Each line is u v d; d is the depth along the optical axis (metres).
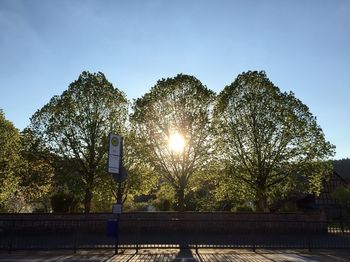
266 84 29.58
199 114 28.98
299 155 28.55
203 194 43.88
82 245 17.97
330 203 49.56
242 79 29.94
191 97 29.22
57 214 24.52
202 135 28.98
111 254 16.06
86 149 28.59
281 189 29.98
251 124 29.05
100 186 28.75
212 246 17.80
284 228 25.03
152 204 45.47
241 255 15.96
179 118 29.06
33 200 39.78
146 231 24.59
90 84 29.36
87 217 24.58
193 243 19.59
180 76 29.64
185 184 28.83
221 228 24.92
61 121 28.58
